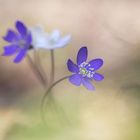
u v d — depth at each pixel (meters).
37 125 0.42
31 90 0.63
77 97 0.52
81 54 0.37
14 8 0.89
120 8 0.83
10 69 0.68
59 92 0.55
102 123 0.46
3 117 0.51
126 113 0.47
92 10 0.82
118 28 0.71
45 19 0.85
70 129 0.43
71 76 0.37
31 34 0.43
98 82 0.56
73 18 0.83
